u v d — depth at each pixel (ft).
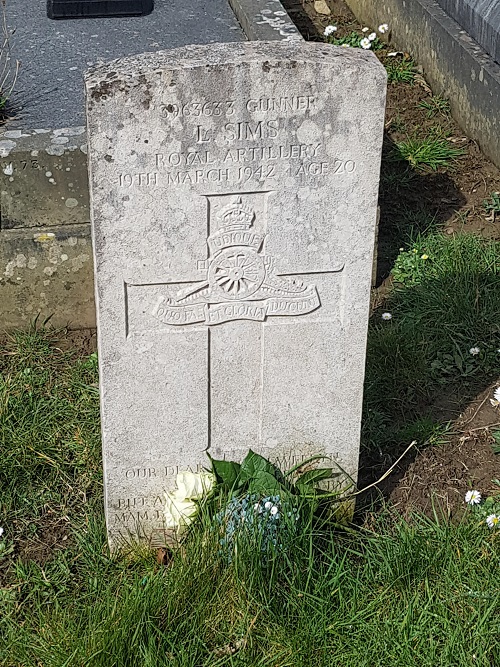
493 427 5.71
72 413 5.69
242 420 4.77
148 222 4.18
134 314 4.38
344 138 4.17
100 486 5.24
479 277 6.84
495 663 4.23
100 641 4.18
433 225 7.48
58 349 6.30
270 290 4.46
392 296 6.74
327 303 4.54
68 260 6.31
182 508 4.66
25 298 6.37
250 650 4.27
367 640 4.28
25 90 7.23
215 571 4.46
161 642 4.28
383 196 7.81
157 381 4.56
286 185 4.23
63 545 4.92
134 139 4.00
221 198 4.21
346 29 10.56
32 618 4.43
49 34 8.34
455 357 6.19
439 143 8.28
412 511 5.07
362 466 5.42
